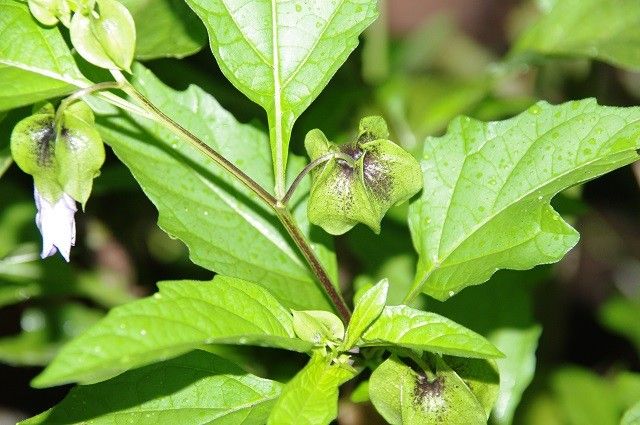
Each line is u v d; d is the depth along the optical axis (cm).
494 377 53
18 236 68
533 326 62
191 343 48
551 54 69
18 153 51
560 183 54
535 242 54
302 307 56
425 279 55
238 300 50
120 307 48
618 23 69
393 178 52
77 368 46
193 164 57
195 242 55
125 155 56
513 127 55
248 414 54
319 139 52
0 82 52
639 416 58
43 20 52
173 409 54
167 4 59
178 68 67
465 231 55
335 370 51
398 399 52
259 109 67
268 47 54
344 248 69
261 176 57
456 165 56
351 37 54
